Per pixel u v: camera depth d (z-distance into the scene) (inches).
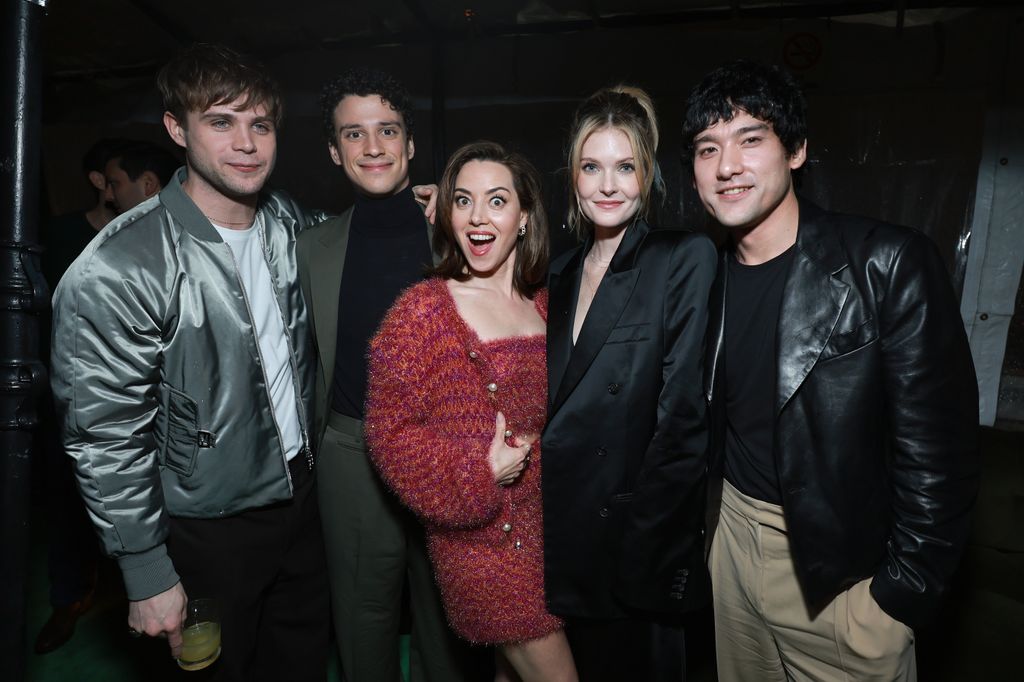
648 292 54.2
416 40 140.1
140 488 54.6
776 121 48.1
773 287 52.0
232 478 59.2
